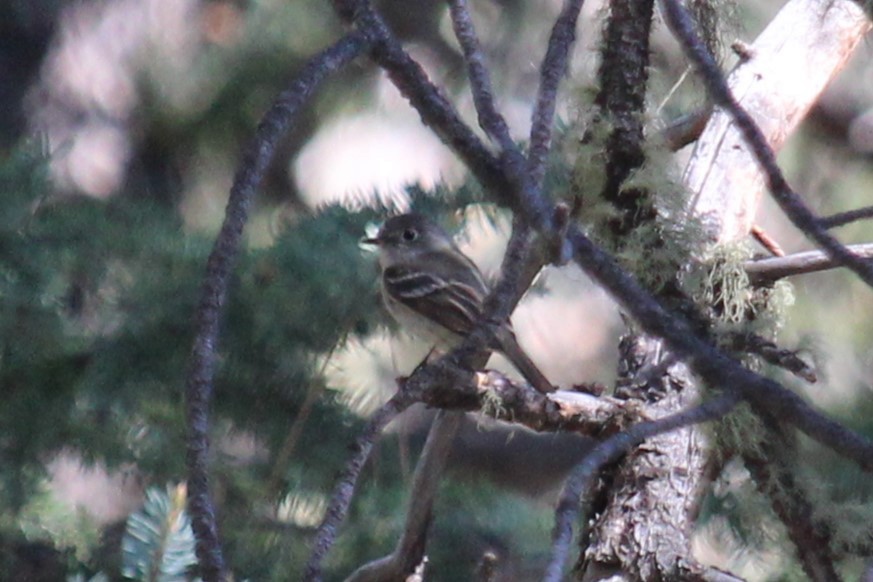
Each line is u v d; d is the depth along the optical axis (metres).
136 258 10.18
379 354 12.12
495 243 13.98
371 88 14.94
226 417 10.16
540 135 5.98
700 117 8.38
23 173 10.12
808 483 7.40
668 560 7.20
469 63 6.17
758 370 7.85
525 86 14.70
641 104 7.78
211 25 14.35
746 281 7.75
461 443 13.55
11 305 9.89
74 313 10.14
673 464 7.36
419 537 8.01
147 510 5.83
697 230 7.67
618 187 7.75
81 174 13.92
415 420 11.71
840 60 8.59
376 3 14.72
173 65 14.31
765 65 8.48
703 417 5.41
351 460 5.57
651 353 7.57
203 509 5.02
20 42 14.22
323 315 10.12
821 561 7.42
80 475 11.08
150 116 14.29
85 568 9.84
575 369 15.91
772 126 8.33
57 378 10.04
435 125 5.85
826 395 11.75
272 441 10.22
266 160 5.38
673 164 7.79
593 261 5.55
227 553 9.88
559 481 13.76
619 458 7.46
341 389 10.80
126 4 14.31
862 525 7.36
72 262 10.08
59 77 14.21
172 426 10.13
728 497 9.12
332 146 14.96
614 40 7.79
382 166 14.98
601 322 16.09
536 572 10.49
